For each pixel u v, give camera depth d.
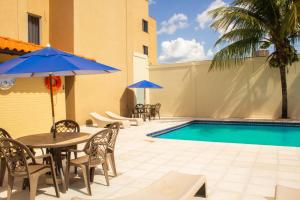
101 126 13.67
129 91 18.28
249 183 5.33
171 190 3.59
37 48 10.02
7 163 4.53
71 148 5.77
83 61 5.07
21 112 9.79
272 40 14.96
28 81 10.03
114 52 16.88
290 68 15.96
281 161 6.82
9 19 12.57
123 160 7.20
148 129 13.20
